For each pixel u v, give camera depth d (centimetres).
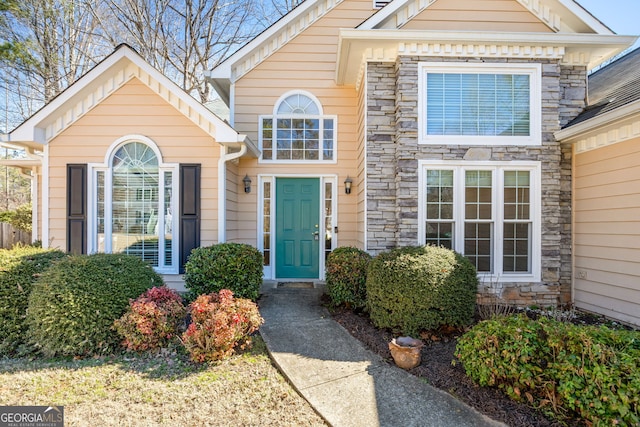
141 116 585
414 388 312
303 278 711
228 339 358
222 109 980
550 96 554
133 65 577
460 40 537
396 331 420
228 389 308
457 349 335
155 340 375
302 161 709
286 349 386
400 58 550
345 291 505
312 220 714
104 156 582
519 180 556
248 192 704
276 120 714
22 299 398
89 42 1359
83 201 576
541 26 589
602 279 519
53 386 308
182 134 588
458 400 292
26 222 1128
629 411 224
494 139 552
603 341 261
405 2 562
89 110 582
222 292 401
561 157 579
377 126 576
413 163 548
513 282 546
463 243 550
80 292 375
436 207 552
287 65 716
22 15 1132
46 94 1269
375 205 573
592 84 700
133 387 308
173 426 256
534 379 273
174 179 589
